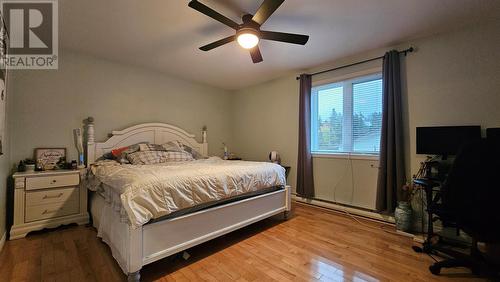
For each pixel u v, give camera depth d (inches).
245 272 69.0
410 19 89.1
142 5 79.5
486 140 61.5
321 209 135.0
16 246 85.1
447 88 98.1
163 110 157.6
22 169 101.3
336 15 86.3
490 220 60.4
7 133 94.1
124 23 91.6
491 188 60.1
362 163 124.3
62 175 102.9
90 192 110.9
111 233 78.7
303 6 80.4
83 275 66.7
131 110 141.8
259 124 181.0
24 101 107.5
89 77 125.7
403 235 97.2
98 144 124.2
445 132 94.3
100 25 93.0
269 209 107.3
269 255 79.5
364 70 122.3
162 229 68.0
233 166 98.1
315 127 148.2
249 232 100.2
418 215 101.5
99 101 129.2
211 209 81.7
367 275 67.8
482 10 82.8
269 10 70.2
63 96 117.8
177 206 70.7
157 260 69.9
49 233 97.6
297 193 148.8
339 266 72.6
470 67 93.1
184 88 170.4
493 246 83.4
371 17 87.7
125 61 134.7
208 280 64.9
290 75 159.6
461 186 65.1
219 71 152.6
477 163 62.3
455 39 96.6
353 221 114.5
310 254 80.3
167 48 116.1
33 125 109.4
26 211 94.7
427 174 91.7
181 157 131.6
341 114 135.6
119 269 70.0
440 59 100.0
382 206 110.7
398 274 68.4
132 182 66.2
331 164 137.3
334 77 135.0
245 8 81.4
